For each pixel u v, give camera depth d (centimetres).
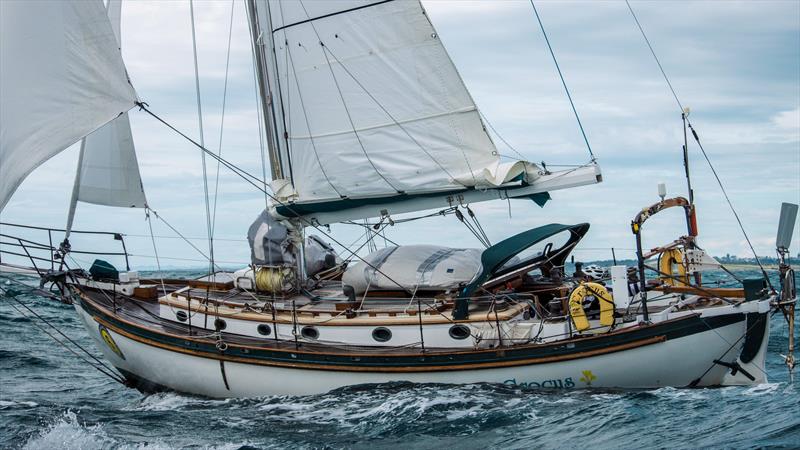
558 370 1205
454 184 1354
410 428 1099
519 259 1371
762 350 1184
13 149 1320
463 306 1244
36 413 1273
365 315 1302
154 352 1377
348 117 1393
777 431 996
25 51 1326
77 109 1348
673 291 1317
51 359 1894
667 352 1179
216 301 1389
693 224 1305
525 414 1127
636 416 1091
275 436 1107
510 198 1351
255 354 1291
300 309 1355
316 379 1274
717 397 1158
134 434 1139
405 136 1375
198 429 1152
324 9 1371
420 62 1345
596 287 1209
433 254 1390
